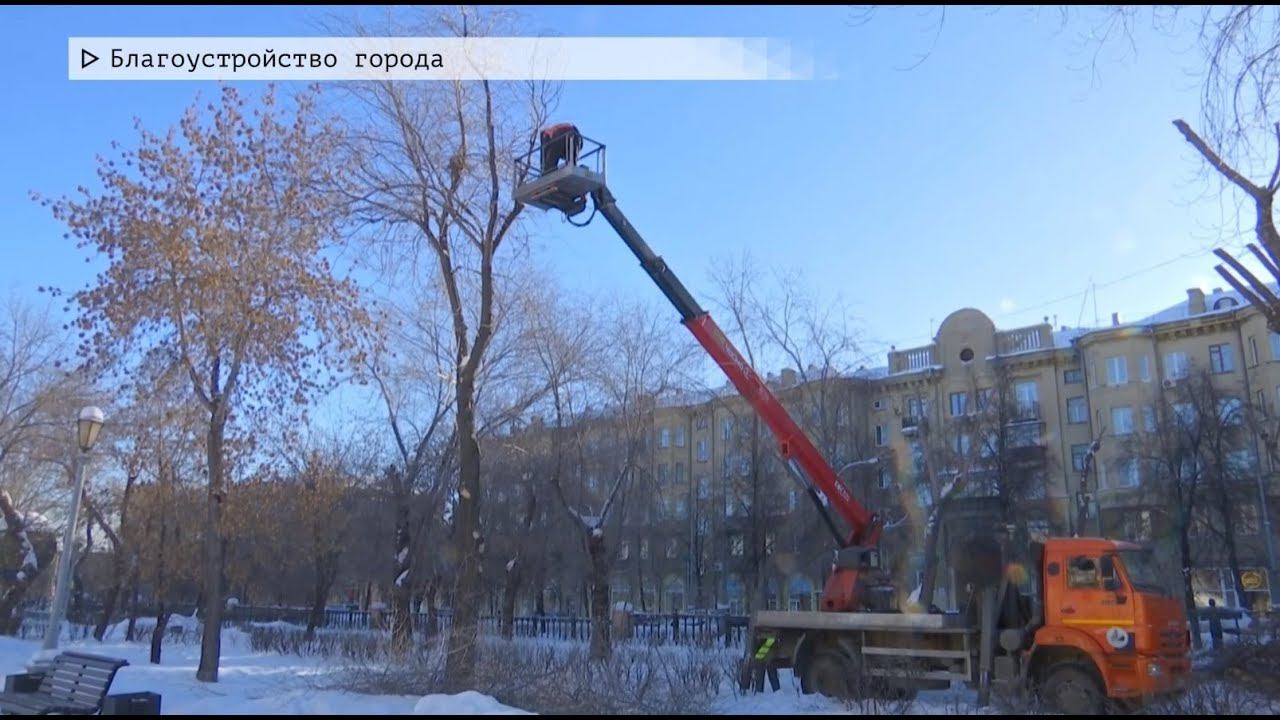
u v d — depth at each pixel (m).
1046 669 14.00
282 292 17.28
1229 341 43.19
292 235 17.38
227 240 16.58
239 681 16.14
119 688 14.67
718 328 17.14
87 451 15.37
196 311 16.58
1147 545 14.44
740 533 41.91
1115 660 13.36
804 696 15.63
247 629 36.59
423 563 29.66
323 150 17.69
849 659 15.46
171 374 17.42
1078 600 13.82
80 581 45.34
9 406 31.30
